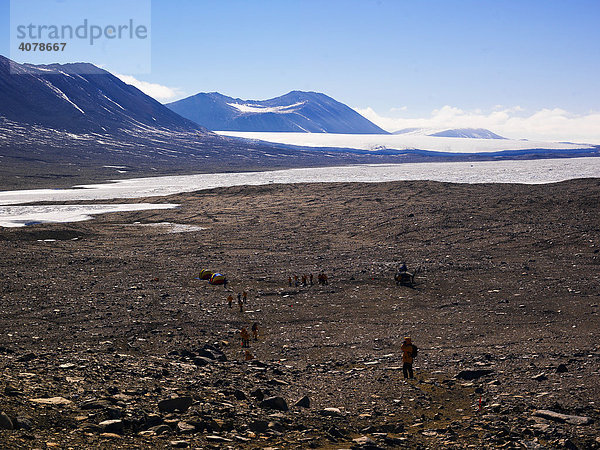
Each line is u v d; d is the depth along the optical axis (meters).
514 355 28.67
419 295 51.19
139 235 100.38
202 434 13.68
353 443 14.11
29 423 12.55
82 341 34.31
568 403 19.16
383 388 22.36
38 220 122.38
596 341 32.19
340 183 173.50
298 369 26.70
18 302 47.00
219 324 40.44
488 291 52.09
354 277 60.16
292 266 68.38
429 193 142.50
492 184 154.25
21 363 22.11
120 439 12.48
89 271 64.44
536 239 82.50
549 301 46.84
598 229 86.12
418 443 14.83
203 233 101.50
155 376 21.33
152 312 43.78
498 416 17.69
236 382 21.62
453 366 26.91
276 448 13.03
